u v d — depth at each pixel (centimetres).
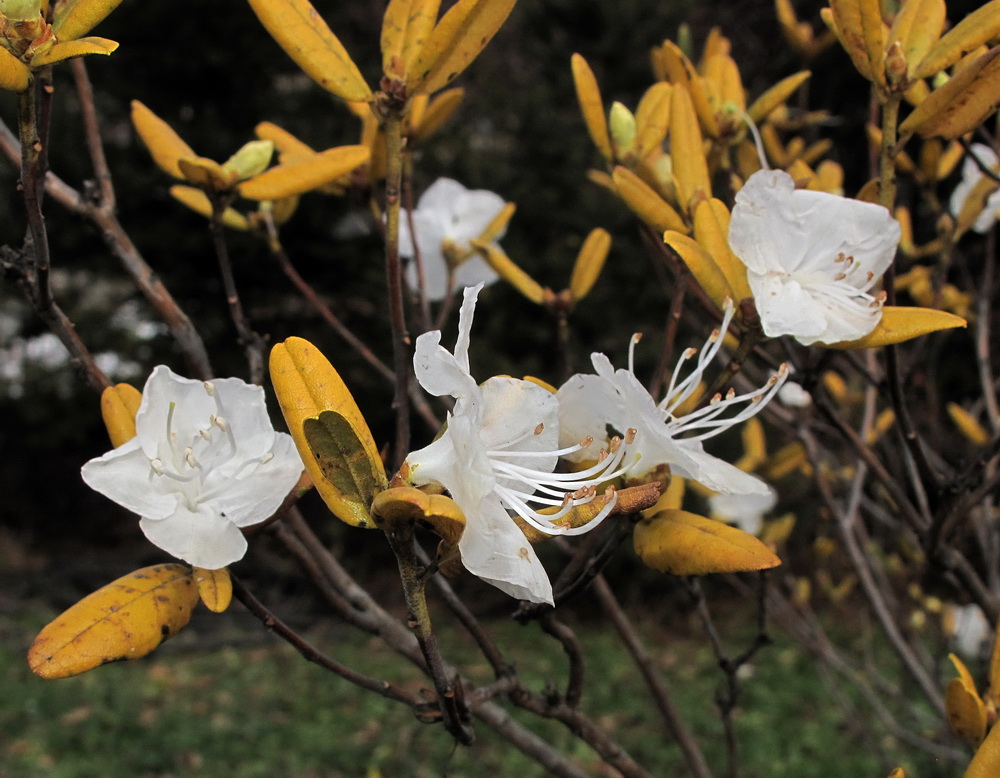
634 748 118
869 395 44
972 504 32
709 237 26
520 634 159
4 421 203
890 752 108
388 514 20
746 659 35
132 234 171
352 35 187
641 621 163
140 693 136
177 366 177
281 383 21
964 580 33
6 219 177
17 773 109
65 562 197
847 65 106
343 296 175
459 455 20
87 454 212
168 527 23
